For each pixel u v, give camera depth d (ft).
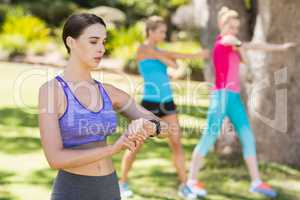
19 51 70.95
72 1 94.58
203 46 26.05
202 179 22.30
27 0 92.94
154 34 20.24
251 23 25.50
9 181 21.86
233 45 19.66
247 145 19.86
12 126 33.06
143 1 87.45
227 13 20.03
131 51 65.72
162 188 21.18
